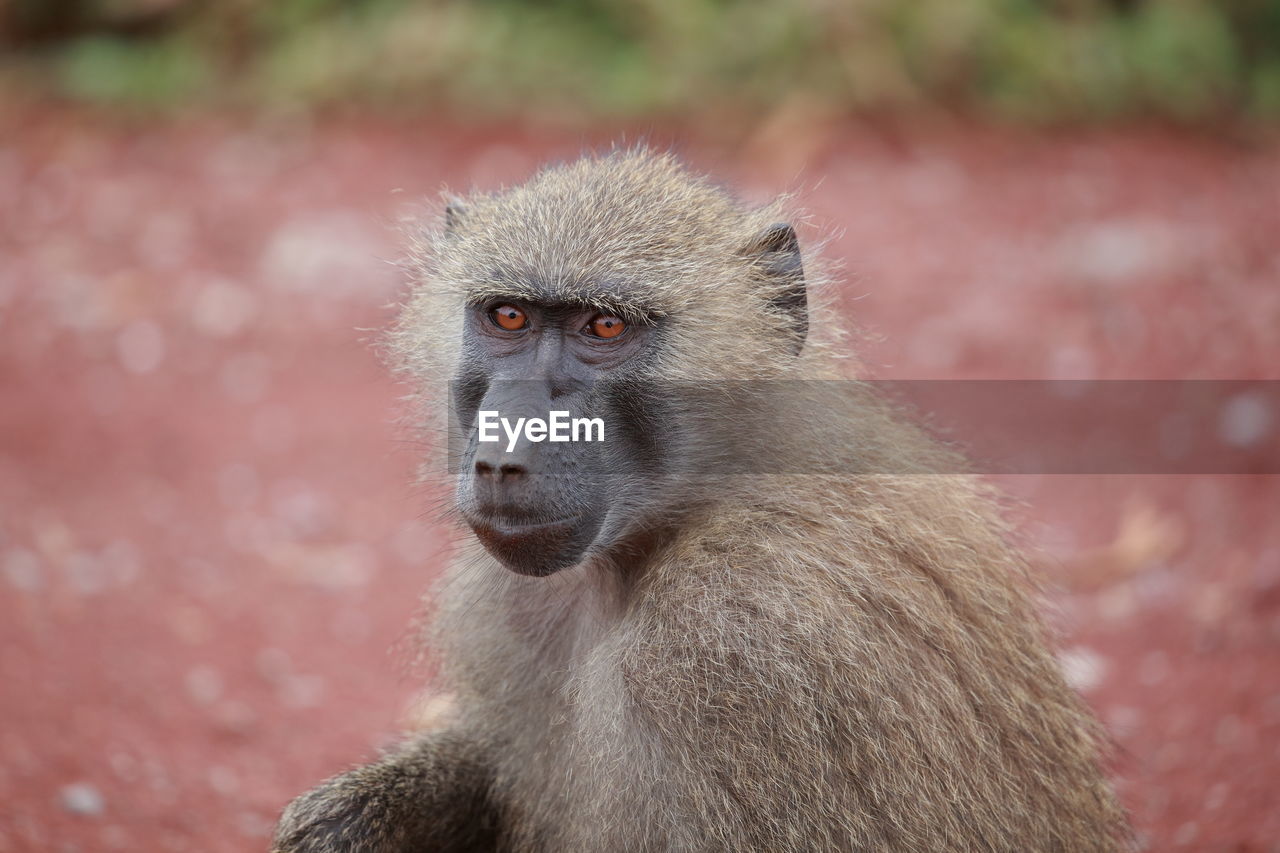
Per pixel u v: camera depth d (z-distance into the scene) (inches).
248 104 840.3
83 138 811.4
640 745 224.8
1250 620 398.6
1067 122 798.5
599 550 238.5
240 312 638.5
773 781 216.5
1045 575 279.7
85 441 542.0
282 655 406.9
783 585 224.1
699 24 809.5
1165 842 298.4
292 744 357.7
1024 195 705.6
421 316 264.5
